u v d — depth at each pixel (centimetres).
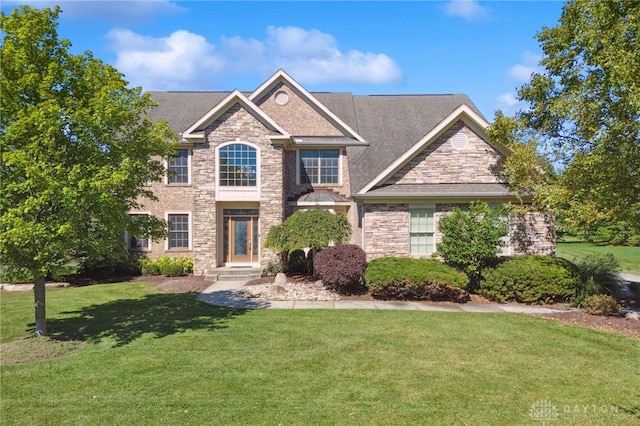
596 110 1254
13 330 1134
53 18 1002
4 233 843
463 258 1538
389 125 2422
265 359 898
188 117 2452
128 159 1000
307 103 2397
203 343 1007
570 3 1431
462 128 1788
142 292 1717
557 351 962
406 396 725
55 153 941
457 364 876
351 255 1588
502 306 1433
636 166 1191
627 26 1171
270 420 638
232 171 2123
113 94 1027
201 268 2114
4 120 934
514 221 1731
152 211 2322
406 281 1468
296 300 1516
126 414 657
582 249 3491
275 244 1773
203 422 631
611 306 1311
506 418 652
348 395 727
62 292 1733
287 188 2334
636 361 903
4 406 685
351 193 1795
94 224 1026
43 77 971
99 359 900
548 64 1512
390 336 1065
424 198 1691
